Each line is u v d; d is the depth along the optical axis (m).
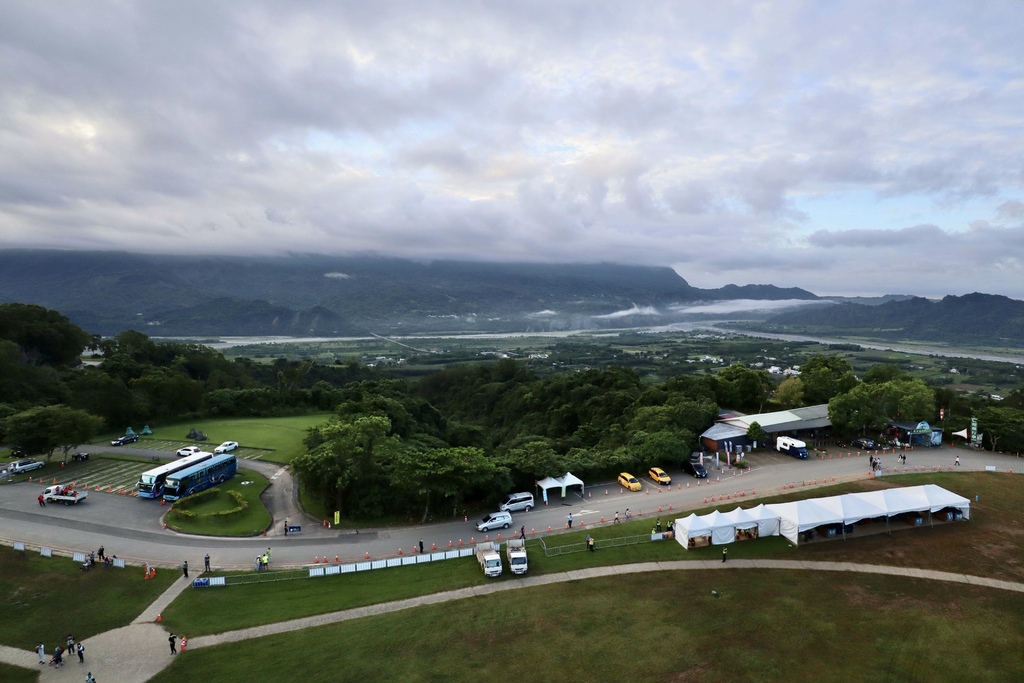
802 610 48.25
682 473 86.12
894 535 62.00
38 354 146.75
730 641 44.12
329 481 70.31
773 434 101.06
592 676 40.28
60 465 86.56
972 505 69.38
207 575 54.62
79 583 52.75
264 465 90.75
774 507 64.06
